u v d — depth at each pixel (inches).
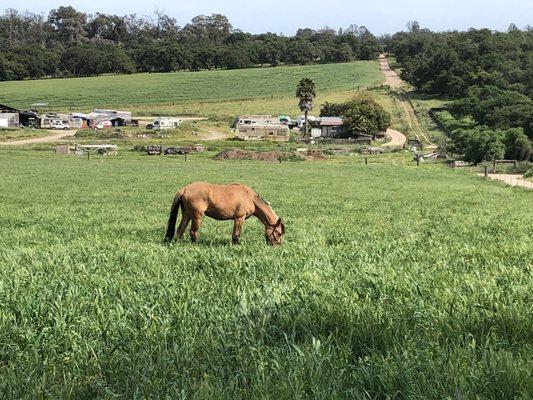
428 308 291.1
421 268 422.6
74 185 1779.0
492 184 2073.1
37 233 731.4
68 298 316.8
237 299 320.5
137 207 1161.4
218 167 2876.5
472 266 442.3
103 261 478.9
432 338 253.9
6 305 313.7
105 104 7317.9
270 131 5039.4
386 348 239.8
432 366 214.5
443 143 4451.3
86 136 4960.6
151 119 6220.5
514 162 2874.0
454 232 733.3
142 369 224.7
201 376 222.2
